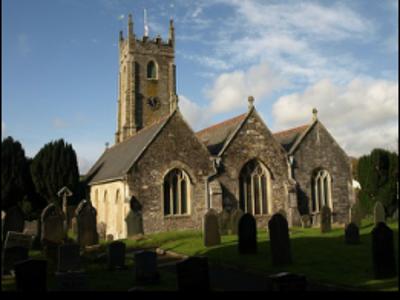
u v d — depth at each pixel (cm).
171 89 5538
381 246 1363
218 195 2983
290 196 3145
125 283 1439
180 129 3023
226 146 3106
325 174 3384
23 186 3916
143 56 5450
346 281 1336
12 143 3872
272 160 3212
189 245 2234
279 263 1603
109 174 3388
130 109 5262
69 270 1617
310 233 2531
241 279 1473
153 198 2880
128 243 2445
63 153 4009
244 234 1872
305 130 3394
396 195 3503
